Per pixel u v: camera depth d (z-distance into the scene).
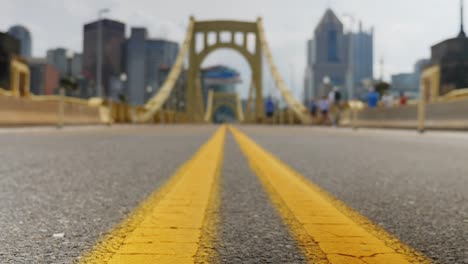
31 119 18.73
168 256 1.46
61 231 1.86
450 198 2.78
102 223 2.00
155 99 64.19
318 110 44.31
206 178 3.49
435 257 1.55
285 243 1.69
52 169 4.07
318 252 1.55
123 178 3.52
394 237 1.81
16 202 2.52
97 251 1.55
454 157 5.87
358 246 1.62
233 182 3.32
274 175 3.73
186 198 2.58
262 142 9.32
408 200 2.70
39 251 1.58
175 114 79.44
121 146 7.29
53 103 21.19
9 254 1.54
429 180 3.60
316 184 3.32
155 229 1.84
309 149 7.21
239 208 2.36
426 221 2.14
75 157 5.24
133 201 2.55
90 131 14.70
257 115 95.25
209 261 1.44
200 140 9.66
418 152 6.75
